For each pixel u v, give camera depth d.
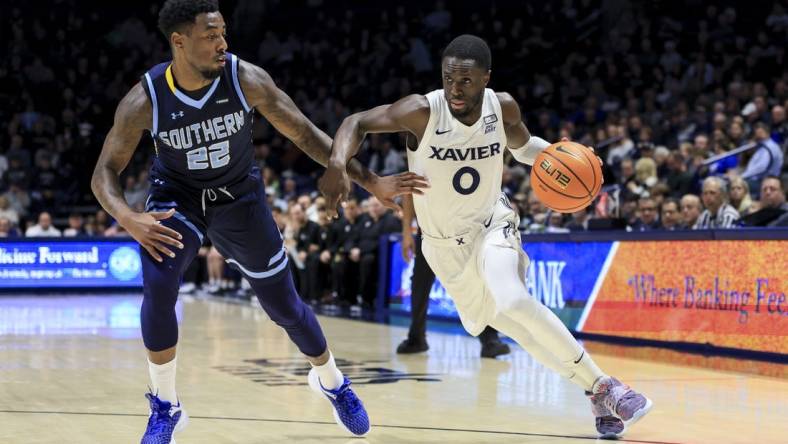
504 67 17.86
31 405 4.63
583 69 16.28
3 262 13.13
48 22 19.53
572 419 4.27
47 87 18.08
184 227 3.50
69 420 4.23
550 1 18.91
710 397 4.88
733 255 6.52
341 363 6.26
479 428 4.06
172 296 3.44
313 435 3.90
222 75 3.39
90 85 18.28
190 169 3.48
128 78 18.77
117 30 19.47
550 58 17.53
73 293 13.50
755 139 9.65
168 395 3.57
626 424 3.76
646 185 9.90
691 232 6.82
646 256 7.17
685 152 10.62
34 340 7.66
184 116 3.38
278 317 3.72
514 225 3.99
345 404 3.83
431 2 20.25
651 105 13.68
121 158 3.45
